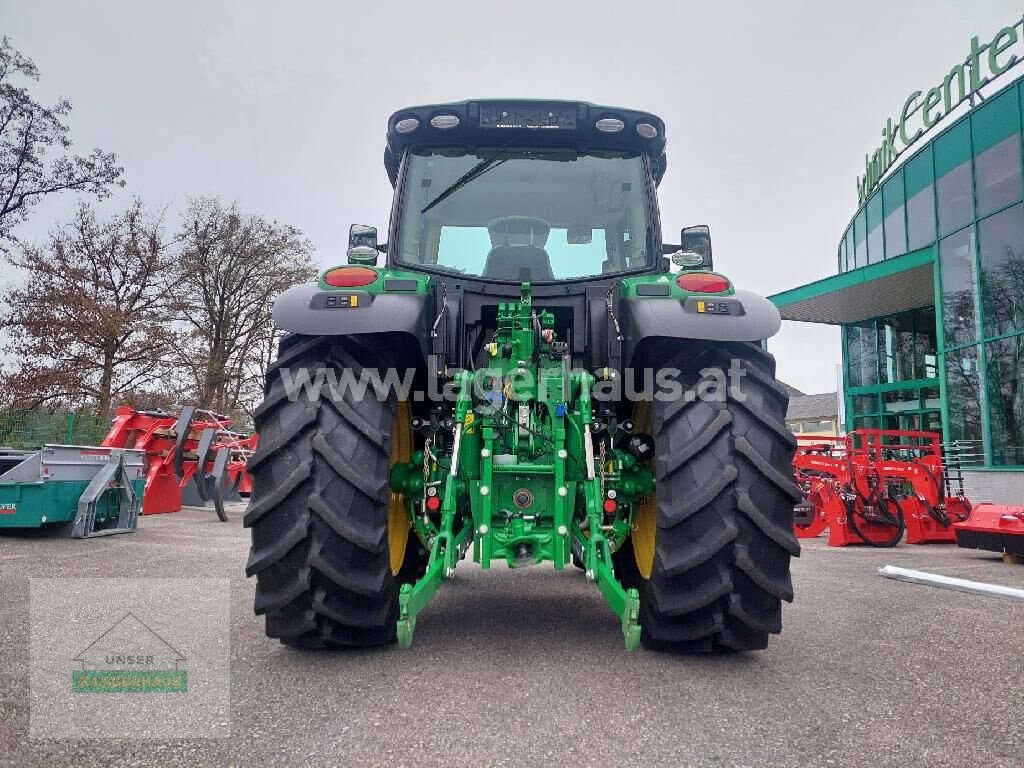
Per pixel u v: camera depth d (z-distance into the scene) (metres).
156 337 23.23
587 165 3.67
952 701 2.29
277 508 2.56
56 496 6.95
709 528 2.52
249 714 2.11
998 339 13.07
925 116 15.64
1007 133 12.99
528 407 2.92
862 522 9.02
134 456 8.05
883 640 3.14
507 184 3.64
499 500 2.84
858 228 19.31
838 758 1.83
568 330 3.45
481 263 3.53
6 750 1.85
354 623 2.60
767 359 2.86
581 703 2.22
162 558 5.62
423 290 2.87
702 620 2.60
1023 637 3.22
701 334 2.75
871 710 2.19
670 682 2.44
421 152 3.69
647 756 1.84
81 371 21.98
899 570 5.26
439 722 2.05
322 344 2.87
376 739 1.93
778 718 2.11
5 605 3.63
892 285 16.02
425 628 3.23
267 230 27.28
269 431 2.64
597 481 2.79
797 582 5.04
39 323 21.67
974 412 13.76
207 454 9.77
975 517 7.41
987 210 13.40
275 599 2.54
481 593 4.22
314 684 2.39
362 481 2.54
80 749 1.86
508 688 2.36
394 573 3.00
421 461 3.10
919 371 17.67
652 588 2.65
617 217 3.62
